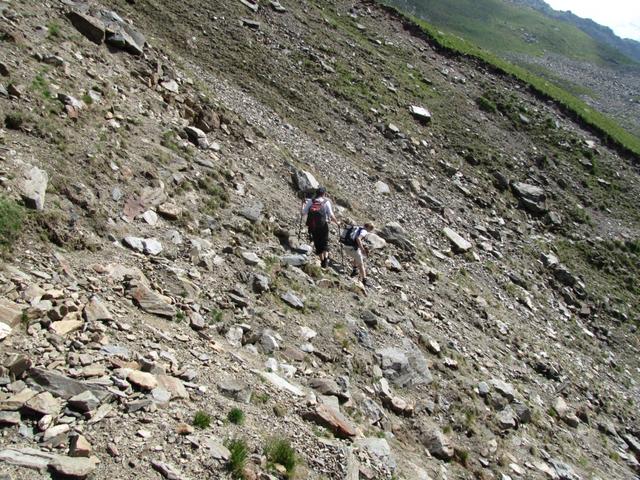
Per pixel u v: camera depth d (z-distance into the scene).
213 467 6.07
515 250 26.11
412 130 30.67
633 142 45.28
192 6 29.09
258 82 26.27
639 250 31.84
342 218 18.45
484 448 11.69
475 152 32.03
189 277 10.45
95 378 6.53
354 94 30.42
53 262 8.43
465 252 22.66
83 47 14.57
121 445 5.79
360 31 40.62
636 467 15.71
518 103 40.94
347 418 8.88
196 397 7.15
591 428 16.59
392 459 8.52
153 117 14.78
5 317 6.69
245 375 8.39
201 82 20.58
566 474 12.71
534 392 15.98
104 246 9.77
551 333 21.34
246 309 10.54
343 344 11.34
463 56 45.03
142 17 25.19
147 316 8.60
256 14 32.81
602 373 21.12
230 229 13.19
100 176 11.12
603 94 127.56
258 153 18.14
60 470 5.10
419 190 25.36
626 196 36.41
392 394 11.16
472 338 16.38
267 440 7.03
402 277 17.05
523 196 30.75
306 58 31.17
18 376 6.12
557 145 38.22
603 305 26.44
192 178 13.72
